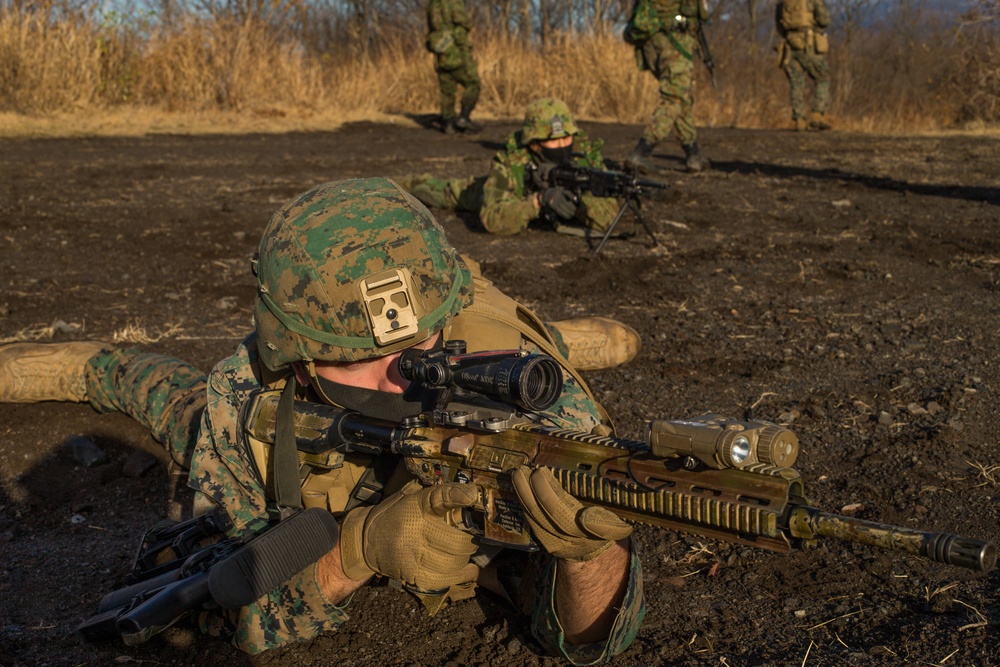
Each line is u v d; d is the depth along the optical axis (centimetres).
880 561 283
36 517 342
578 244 738
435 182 873
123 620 225
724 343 499
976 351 473
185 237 763
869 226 788
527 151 769
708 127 1822
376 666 243
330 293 215
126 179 1039
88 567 303
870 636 247
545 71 1914
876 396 417
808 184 1015
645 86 1858
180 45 1692
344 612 240
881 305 562
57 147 1297
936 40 2000
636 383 443
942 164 1173
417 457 215
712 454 170
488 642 248
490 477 204
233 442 247
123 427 402
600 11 1941
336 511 248
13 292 601
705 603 268
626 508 186
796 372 453
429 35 1566
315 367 228
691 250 709
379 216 222
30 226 789
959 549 149
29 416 411
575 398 240
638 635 252
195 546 257
